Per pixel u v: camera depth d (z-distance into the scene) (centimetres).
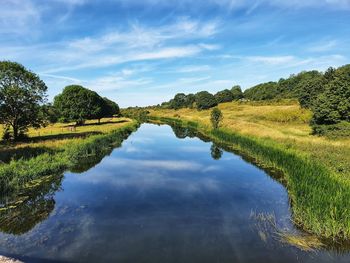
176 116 11838
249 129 4734
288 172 2189
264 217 1564
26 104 3959
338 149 2858
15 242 1270
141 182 2267
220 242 1280
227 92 14175
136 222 1498
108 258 1141
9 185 1917
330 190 1505
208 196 1920
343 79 3969
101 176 2458
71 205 1753
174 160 3167
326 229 1290
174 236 1340
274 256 1163
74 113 7406
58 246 1235
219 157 3338
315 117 4122
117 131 5403
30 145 3288
